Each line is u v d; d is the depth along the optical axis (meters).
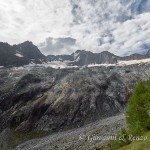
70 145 104.50
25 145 152.38
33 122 187.62
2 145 158.88
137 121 41.28
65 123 182.75
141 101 43.38
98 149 58.28
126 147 38.84
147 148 33.09
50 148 116.94
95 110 197.62
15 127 183.62
